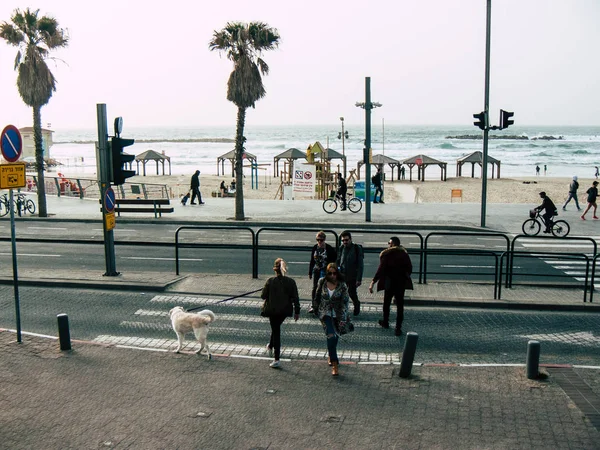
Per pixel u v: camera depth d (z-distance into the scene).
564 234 23.84
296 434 7.16
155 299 13.72
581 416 7.72
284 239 22.92
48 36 27.22
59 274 15.84
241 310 12.97
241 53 26.28
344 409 7.89
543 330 11.95
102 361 9.54
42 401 7.99
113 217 15.63
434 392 8.48
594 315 13.11
